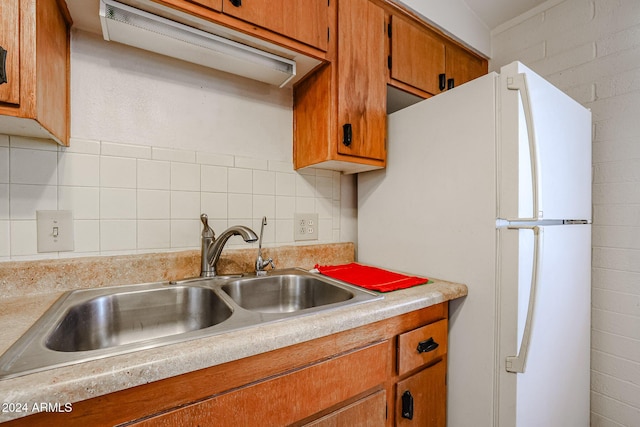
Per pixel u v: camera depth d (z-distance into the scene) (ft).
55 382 1.37
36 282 2.76
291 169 4.44
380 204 4.50
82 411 1.47
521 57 5.52
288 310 3.86
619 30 4.42
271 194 4.26
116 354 1.62
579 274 4.04
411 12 4.53
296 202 4.49
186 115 3.63
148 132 3.40
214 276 3.52
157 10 2.65
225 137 3.89
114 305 2.84
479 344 3.20
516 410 2.96
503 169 3.02
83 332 2.59
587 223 4.24
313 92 4.00
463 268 3.37
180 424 1.69
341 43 3.71
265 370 2.01
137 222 3.33
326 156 3.77
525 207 2.96
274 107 4.29
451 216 3.50
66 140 2.94
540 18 5.29
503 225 3.04
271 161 4.26
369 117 4.02
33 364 1.49
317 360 2.26
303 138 4.24
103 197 3.16
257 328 2.03
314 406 2.21
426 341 3.07
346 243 4.86
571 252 3.81
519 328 2.95
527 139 2.97
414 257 3.96
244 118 4.04
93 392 1.42
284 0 3.20
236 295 3.44
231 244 3.95
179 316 3.14
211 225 3.78
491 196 3.10
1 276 2.63
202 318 3.18
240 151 4.00
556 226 3.45
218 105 3.85
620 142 4.41
